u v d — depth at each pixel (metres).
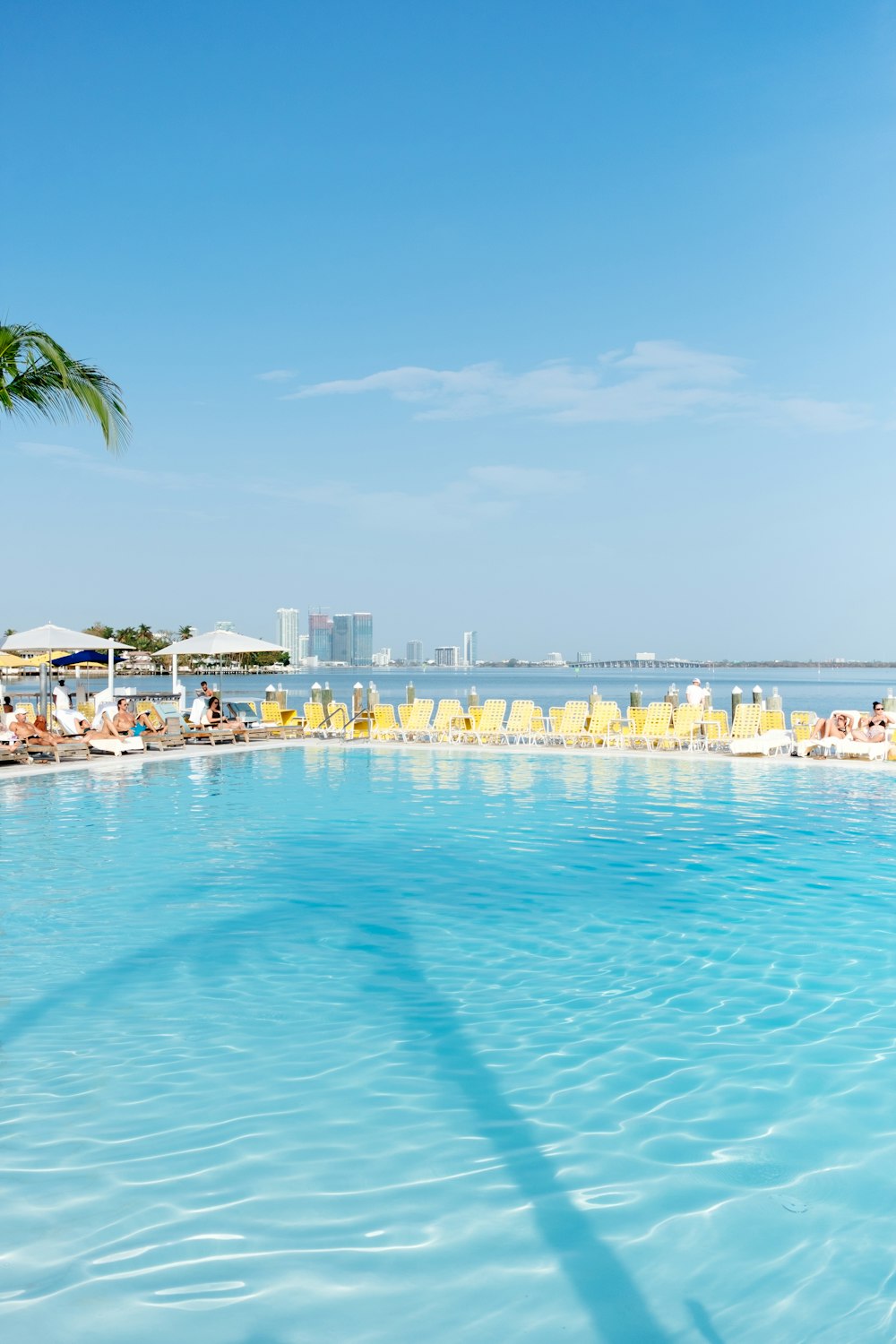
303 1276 2.97
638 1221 3.26
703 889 7.97
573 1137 3.83
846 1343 2.68
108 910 7.22
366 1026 4.98
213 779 15.09
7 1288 2.89
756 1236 3.18
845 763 16.50
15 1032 4.86
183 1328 2.73
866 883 8.20
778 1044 4.75
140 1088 4.24
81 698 23.06
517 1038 4.82
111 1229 3.19
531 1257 3.07
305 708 22.30
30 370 12.68
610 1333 2.72
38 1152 3.68
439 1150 3.73
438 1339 2.71
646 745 20.06
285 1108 4.06
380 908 7.33
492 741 20.89
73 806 12.39
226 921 6.94
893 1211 3.31
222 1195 3.40
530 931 6.72
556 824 11.07
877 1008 5.23
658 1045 4.74
